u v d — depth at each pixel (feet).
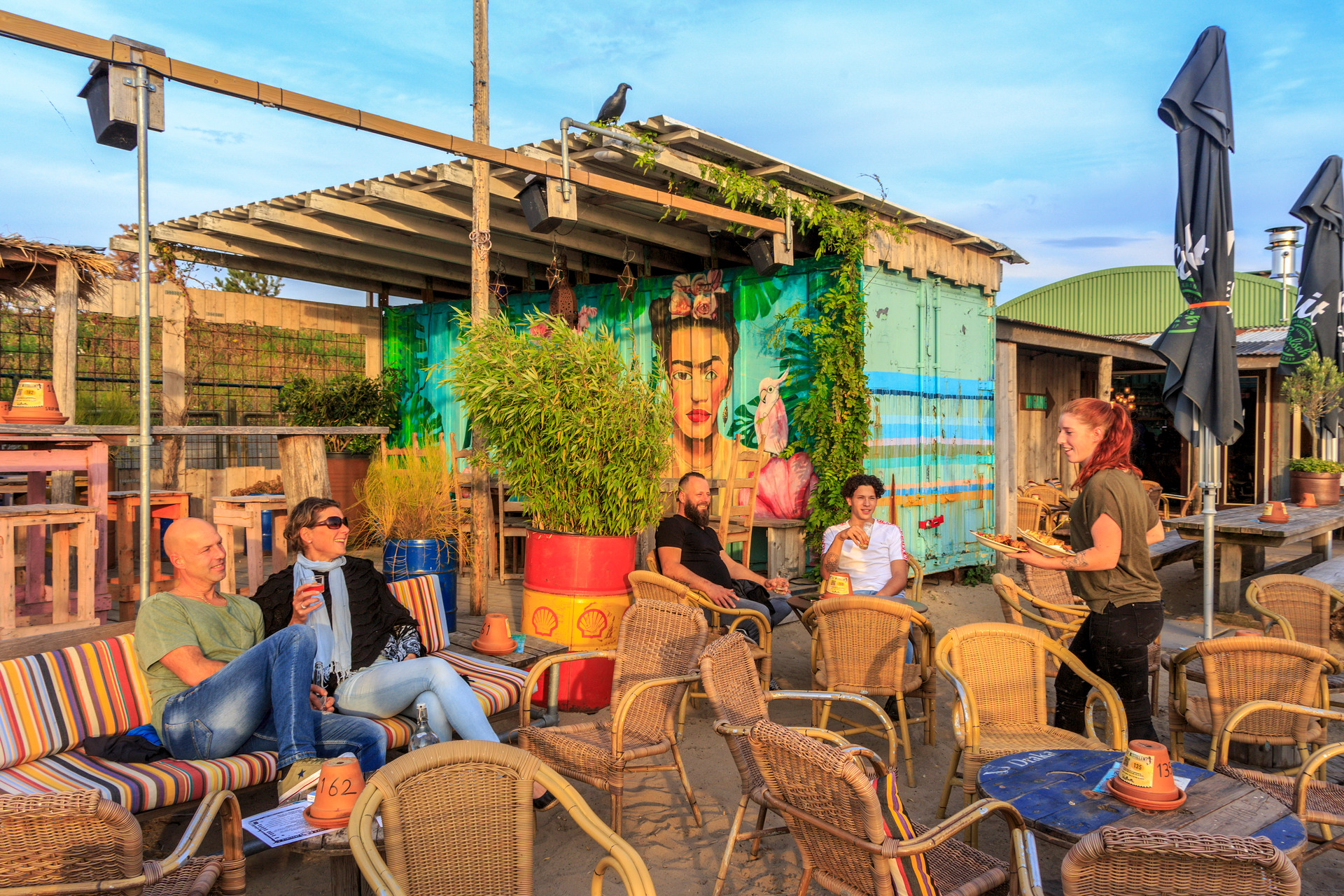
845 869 7.81
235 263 35.22
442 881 7.11
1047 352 46.32
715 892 10.34
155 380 34.14
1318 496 32.94
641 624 13.10
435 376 39.81
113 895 6.68
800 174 25.13
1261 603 15.56
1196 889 6.23
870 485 17.72
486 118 22.58
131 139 13.78
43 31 12.26
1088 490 11.54
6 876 6.32
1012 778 9.32
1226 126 18.01
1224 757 10.75
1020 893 7.57
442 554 19.29
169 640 10.99
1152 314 65.16
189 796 9.84
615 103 21.42
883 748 15.46
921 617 14.66
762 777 10.49
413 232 29.45
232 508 18.88
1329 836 9.37
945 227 30.55
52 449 18.60
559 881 10.82
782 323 29.58
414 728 12.06
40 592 17.10
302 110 15.14
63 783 9.56
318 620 12.54
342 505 33.55
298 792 9.38
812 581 27.50
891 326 29.14
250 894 10.44
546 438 16.79
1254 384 50.57
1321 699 11.43
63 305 23.26
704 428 31.81
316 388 38.17
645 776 14.19
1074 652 12.42
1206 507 18.11
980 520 33.37
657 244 30.94
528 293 37.86
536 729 12.42
